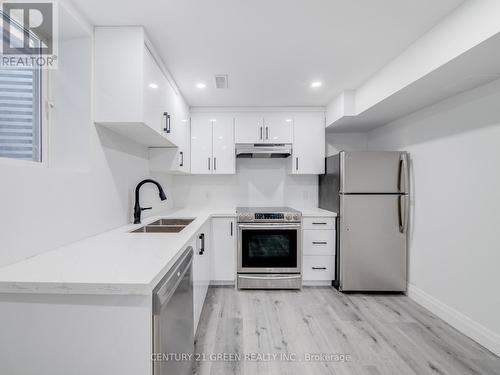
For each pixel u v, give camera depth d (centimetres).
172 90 229
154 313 91
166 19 151
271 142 316
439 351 178
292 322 213
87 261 110
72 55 151
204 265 236
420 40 173
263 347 181
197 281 196
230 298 259
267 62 204
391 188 265
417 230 254
